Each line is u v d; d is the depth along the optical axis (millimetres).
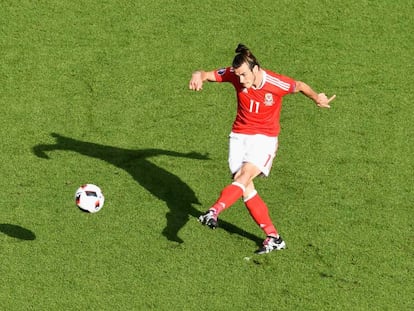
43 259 39000
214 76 38281
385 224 41438
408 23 56438
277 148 43312
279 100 38281
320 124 48250
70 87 50812
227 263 39000
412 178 44375
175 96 50281
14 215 41469
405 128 48031
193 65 52781
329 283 38094
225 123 48344
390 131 47750
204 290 37594
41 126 47812
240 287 37781
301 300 37219
